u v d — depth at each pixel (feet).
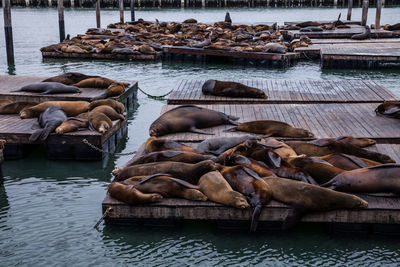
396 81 57.52
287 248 20.43
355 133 30.17
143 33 94.22
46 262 19.71
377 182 20.88
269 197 20.76
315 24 107.55
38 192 26.78
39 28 119.75
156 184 21.53
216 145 25.80
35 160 31.73
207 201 21.21
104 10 188.65
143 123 40.86
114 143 34.09
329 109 36.27
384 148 27.22
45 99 40.47
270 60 68.85
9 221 23.21
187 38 90.43
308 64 71.31
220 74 63.10
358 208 20.42
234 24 117.08
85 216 23.65
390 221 20.49
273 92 42.27
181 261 19.66
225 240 21.03
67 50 74.08
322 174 21.80
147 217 21.36
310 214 20.79
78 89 41.96
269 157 22.52
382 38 91.09
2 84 46.03
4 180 28.48
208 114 31.12
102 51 73.72
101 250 20.51
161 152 23.70
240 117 33.96
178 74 62.85
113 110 34.83
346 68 66.23
